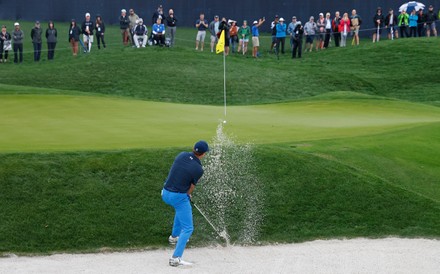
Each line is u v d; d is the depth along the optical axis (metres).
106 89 45.28
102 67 49.03
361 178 21.86
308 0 61.69
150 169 21.06
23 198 19.62
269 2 62.53
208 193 20.81
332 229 19.94
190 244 19.05
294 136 26.09
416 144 26.14
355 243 19.27
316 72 51.25
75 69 48.75
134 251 18.55
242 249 18.80
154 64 49.75
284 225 19.94
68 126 26.84
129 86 45.75
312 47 59.38
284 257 18.14
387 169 23.72
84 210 19.55
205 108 32.97
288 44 61.91
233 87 46.22
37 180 20.16
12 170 20.31
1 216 19.05
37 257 17.98
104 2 65.81
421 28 59.69
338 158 23.53
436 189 23.14
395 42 57.16
